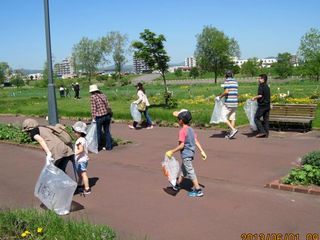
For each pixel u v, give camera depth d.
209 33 72.69
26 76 122.62
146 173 9.70
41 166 11.05
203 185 8.47
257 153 11.08
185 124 7.87
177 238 6.01
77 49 88.75
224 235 6.04
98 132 12.43
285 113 14.80
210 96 31.52
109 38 88.38
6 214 6.61
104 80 89.50
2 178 9.98
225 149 11.69
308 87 40.44
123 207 7.44
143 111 16.66
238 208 7.10
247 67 95.81
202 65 74.06
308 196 7.53
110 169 10.23
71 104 31.12
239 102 25.47
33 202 8.02
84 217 6.99
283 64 81.56
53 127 8.11
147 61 24.03
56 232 5.89
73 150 8.75
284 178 8.29
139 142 13.52
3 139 14.96
